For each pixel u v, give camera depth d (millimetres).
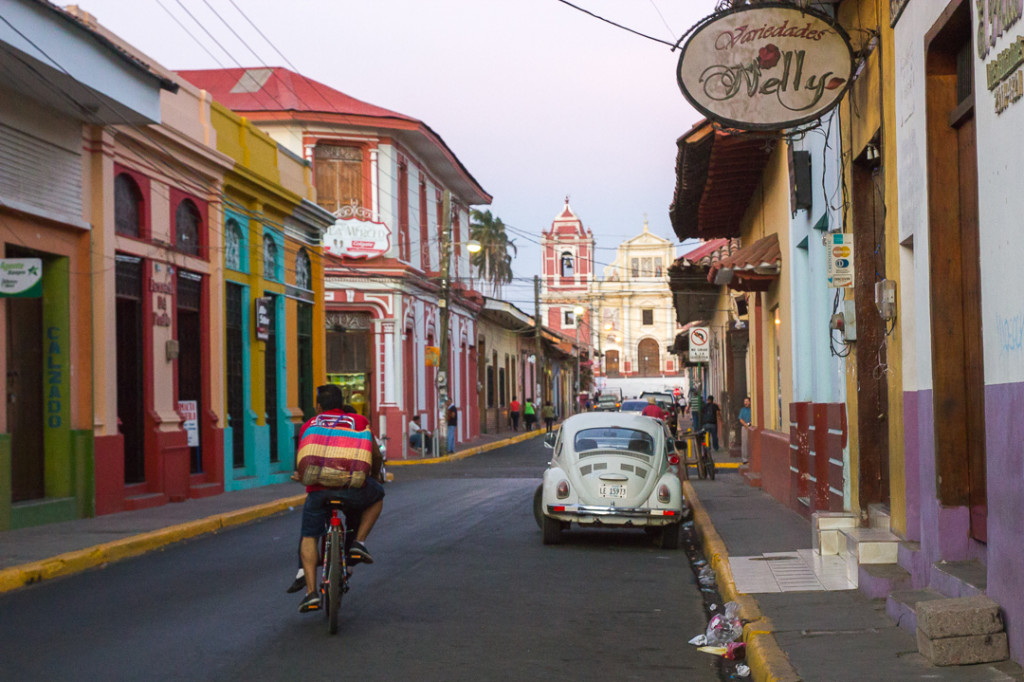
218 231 20344
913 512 8492
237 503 17812
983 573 6699
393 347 33531
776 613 7871
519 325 56688
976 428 6934
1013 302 5570
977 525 6910
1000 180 5781
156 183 17984
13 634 7910
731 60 9227
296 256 25250
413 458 33125
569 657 7312
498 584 10242
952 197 7191
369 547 12758
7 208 13750
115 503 16125
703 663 7227
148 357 17594
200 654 7207
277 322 23922
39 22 12906
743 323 27953
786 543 11789
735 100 9219
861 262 10383
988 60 5957
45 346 15281
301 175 25609
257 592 9633
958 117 6961
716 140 15695
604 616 8797
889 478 9906
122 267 17031
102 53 14352
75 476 15242
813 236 12961
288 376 24250
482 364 49344
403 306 34094
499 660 7172
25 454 14766
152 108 15852
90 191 15953
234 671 6742
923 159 7402
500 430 53781
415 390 35719
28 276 11844
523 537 13922
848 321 10500
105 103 14852
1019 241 5480
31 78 13562
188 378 19719
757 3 9328
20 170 14219
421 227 37812
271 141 23438
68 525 14359
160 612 8734
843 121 10703
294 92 33469
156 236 17891
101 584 10289
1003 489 5805
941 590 7031
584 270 91500
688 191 19375
